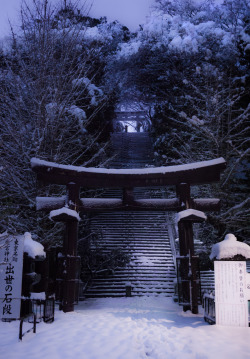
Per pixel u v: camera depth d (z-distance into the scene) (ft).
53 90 50.60
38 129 47.57
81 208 41.65
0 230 46.91
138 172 41.91
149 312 39.55
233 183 60.64
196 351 21.76
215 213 55.88
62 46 53.01
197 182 41.42
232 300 29.40
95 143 63.26
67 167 41.11
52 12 50.88
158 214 76.02
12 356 20.85
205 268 59.41
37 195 48.55
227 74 73.51
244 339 24.72
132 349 22.81
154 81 95.50
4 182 48.70
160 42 88.07
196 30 83.97
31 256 32.86
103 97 71.72
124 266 59.98
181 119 75.20
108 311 40.42
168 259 62.75
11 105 50.42
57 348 22.66
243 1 86.12
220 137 58.03
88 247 59.93
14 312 30.04
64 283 38.63
